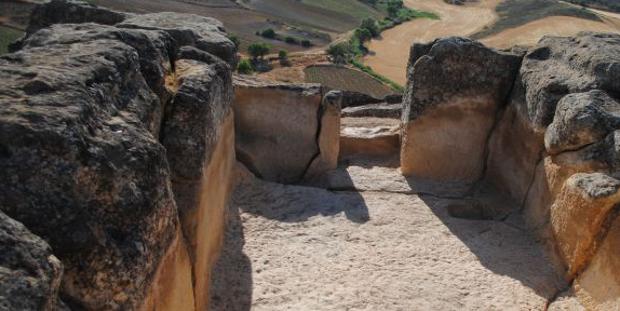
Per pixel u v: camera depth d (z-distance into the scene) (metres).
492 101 7.20
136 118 3.52
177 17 7.55
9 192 2.65
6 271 2.25
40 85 3.07
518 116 6.80
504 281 5.70
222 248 5.83
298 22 61.81
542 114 6.21
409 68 7.57
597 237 5.24
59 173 2.78
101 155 2.97
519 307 5.33
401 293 5.47
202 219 4.45
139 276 2.99
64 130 2.84
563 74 6.21
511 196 7.05
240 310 5.09
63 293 2.70
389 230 6.53
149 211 3.17
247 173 7.19
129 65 3.82
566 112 5.64
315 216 6.72
